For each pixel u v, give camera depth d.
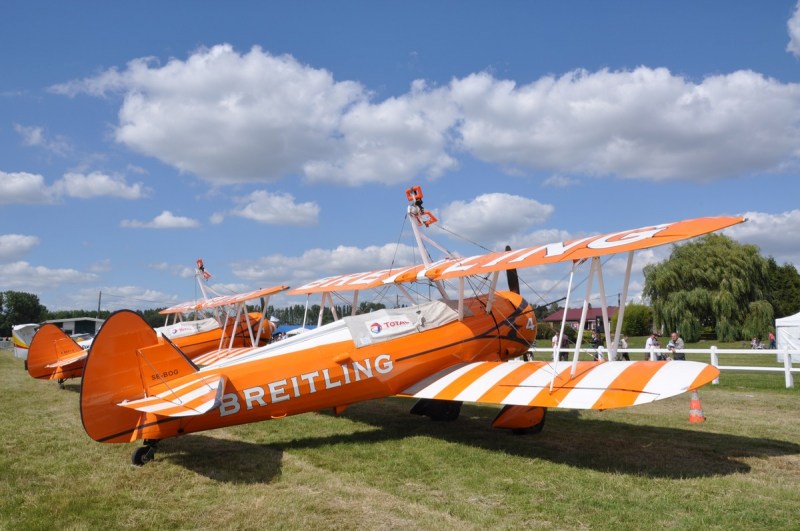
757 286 35.31
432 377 8.02
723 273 35.12
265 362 6.96
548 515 4.62
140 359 6.26
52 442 7.43
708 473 5.80
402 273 9.66
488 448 7.09
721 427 8.19
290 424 8.80
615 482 5.50
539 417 7.79
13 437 7.79
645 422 8.68
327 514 4.64
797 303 56.62
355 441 7.56
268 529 4.32
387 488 5.38
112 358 6.09
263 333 16.42
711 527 4.33
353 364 7.48
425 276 8.57
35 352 14.34
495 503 4.94
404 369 7.89
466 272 7.79
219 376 6.57
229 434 7.99
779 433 7.74
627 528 4.34
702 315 35.81
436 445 7.27
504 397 6.70
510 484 5.50
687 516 4.57
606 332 6.78
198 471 5.97
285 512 4.67
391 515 4.62
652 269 37.09
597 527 4.36
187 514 4.66
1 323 89.38
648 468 6.01
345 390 7.43
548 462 6.33
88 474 5.86
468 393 7.12
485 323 8.97
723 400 10.77
